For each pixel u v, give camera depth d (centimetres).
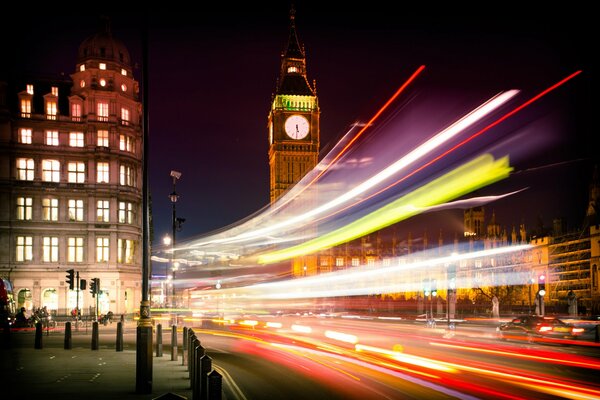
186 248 14788
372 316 9438
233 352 2800
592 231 9562
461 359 2389
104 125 6994
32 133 6800
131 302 7181
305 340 3634
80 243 6844
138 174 7400
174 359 2259
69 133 6938
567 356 2520
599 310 8456
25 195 6712
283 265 17662
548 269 11244
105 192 6938
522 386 1619
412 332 4509
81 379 1750
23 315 4966
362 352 2759
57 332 4350
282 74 18812
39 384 1650
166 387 1592
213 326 5509
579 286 10281
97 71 7075
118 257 7000
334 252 17638
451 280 4844
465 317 8100
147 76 1677
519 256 12756
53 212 6788
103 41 7175
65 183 6831
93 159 6925
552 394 1474
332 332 4381
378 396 1477
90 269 6800
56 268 6706
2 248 6569
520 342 3403
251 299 14112
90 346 3022
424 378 1803
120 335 2666
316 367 2145
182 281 14475
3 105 6669
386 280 17012
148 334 1510
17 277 6588
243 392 1566
